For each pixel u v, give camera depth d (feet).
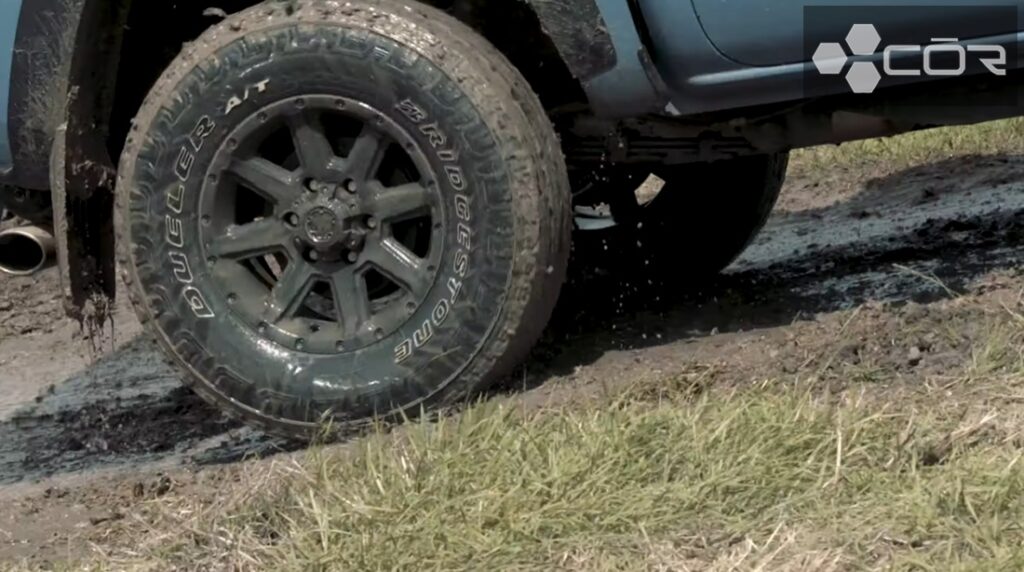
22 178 15.12
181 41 15.57
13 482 15.07
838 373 14.10
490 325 14.11
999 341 13.93
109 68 14.85
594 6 14.23
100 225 15.29
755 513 12.19
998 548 11.50
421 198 14.19
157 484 14.07
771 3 14.21
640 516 12.19
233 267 14.49
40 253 15.42
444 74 14.03
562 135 15.39
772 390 13.66
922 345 14.37
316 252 14.35
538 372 14.93
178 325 14.53
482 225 14.08
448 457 12.91
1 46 14.78
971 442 12.64
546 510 12.25
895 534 11.80
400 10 14.25
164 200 14.47
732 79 14.44
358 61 14.11
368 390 14.24
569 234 14.40
